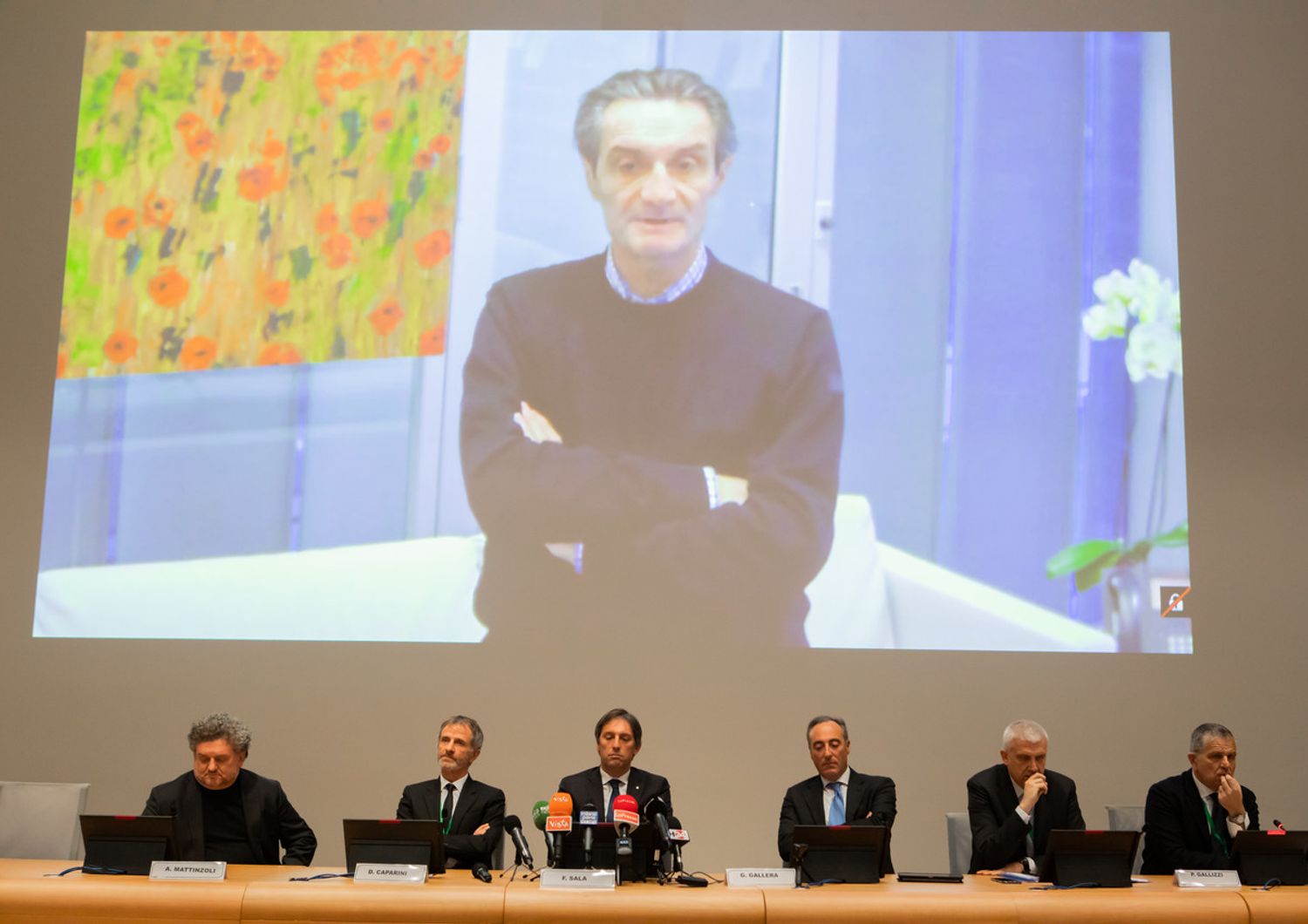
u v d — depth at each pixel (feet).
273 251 16.47
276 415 16.10
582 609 15.61
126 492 15.97
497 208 16.48
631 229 16.38
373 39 16.90
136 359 16.26
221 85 16.87
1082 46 16.56
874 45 16.61
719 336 16.11
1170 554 15.49
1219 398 15.84
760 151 16.47
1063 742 15.19
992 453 15.72
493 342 16.17
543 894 9.50
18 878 9.77
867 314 16.07
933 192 16.28
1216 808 12.66
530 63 16.80
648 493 15.81
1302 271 16.10
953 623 15.44
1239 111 16.46
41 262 16.53
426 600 15.69
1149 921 9.42
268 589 15.74
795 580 15.58
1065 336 15.94
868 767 15.20
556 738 15.35
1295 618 15.40
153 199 16.65
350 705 15.48
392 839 10.48
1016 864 12.17
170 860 10.23
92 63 16.94
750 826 15.11
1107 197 16.21
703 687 15.40
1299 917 9.48
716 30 16.79
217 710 15.48
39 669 15.64
